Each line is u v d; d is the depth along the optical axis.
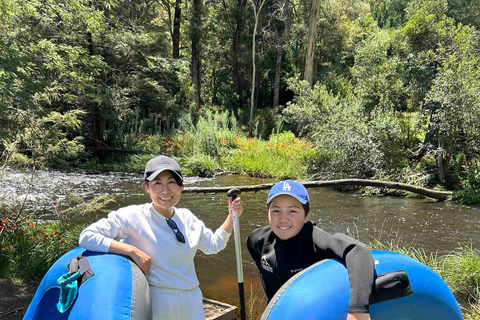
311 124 16.23
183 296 2.39
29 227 6.29
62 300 1.90
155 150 19.98
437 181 13.06
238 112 33.16
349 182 10.97
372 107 14.68
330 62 35.72
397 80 15.07
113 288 1.87
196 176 16.81
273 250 2.29
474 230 8.62
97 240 2.17
